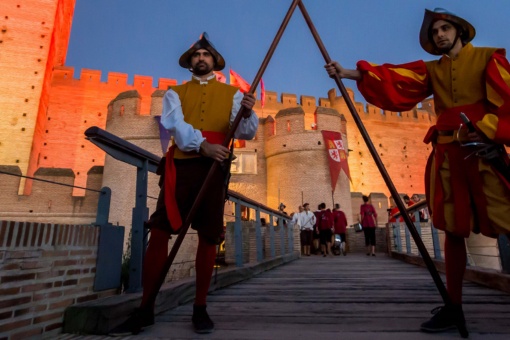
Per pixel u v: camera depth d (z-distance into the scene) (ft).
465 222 5.21
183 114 6.66
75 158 99.60
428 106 148.66
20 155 83.71
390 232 31.58
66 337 5.46
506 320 6.30
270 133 88.22
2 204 60.49
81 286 6.22
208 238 6.12
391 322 6.32
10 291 4.87
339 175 82.17
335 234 38.40
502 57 5.28
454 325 5.65
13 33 92.48
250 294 10.10
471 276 11.89
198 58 7.03
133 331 5.57
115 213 70.13
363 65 6.35
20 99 88.07
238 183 84.58
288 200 80.18
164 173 6.47
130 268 7.47
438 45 5.94
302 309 7.73
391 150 128.47
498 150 4.86
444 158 5.60
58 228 5.81
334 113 87.66
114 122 78.54
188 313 7.23
